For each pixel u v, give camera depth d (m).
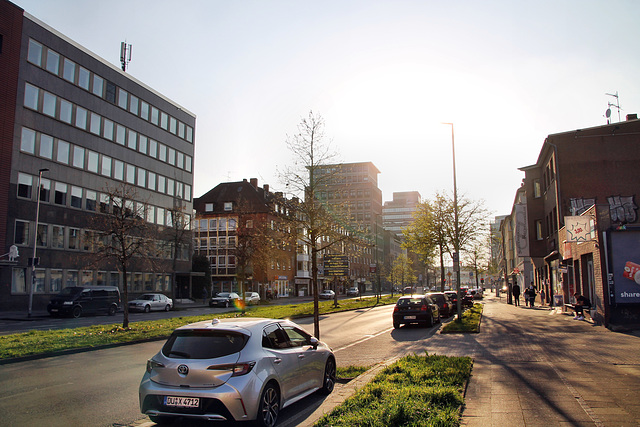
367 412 6.08
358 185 113.81
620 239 17.69
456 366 9.47
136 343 16.66
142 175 46.94
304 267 80.12
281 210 14.19
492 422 5.98
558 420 6.05
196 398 5.99
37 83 35.28
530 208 37.41
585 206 28.34
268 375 6.42
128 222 25.36
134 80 46.41
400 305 21.84
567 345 13.45
